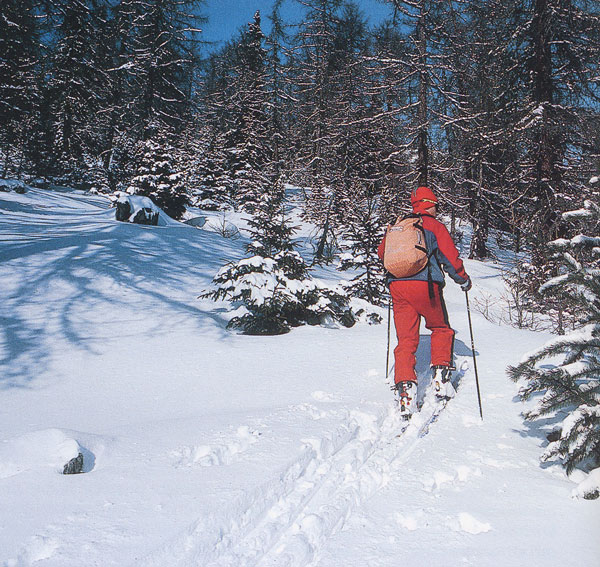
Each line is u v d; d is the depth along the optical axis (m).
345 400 3.97
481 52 17.33
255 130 35.03
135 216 15.59
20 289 7.24
